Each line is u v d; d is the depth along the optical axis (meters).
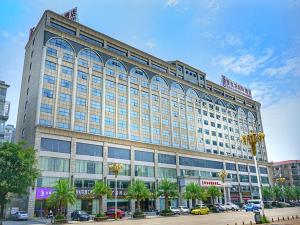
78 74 61.72
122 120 67.44
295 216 40.38
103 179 59.31
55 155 53.44
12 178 39.19
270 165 116.38
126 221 41.47
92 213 56.41
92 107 62.22
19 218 45.94
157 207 67.94
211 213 58.53
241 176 99.62
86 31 65.88
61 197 43.34
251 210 64.94
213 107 97.62
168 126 78.88
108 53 68.62
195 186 66.12
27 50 68.75
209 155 88.94
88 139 59.28
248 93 118.56
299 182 137.38
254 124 115.75
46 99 55.38
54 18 60.94
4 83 75.69
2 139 71.19
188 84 89.44
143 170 68.12
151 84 77.38
